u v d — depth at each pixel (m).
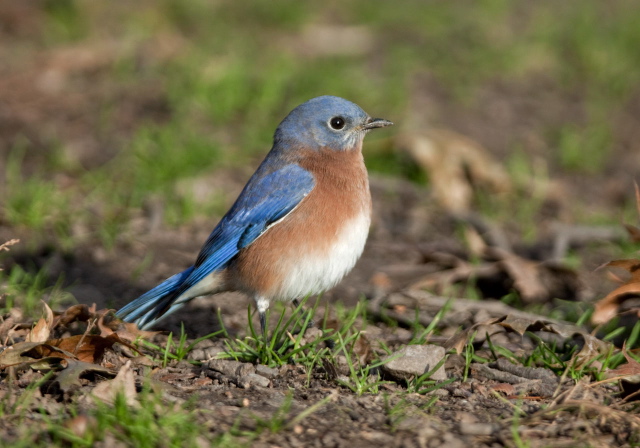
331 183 10.20
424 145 16.81
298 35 23.23
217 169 16.41
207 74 19.05
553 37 23.88
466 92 20.64
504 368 9.16
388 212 15.70
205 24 23.36
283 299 10.27
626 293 9.75
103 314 9.45
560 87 21.59
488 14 25.22
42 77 19.67
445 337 10.33
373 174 16.72
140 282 12.27
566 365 8.99
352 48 22.62
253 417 7.57
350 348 9.52
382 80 20.42
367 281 12.87
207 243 10.43
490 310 11.24
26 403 7.43
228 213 10.38
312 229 9.96
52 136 17.17
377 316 11.27
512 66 22.11
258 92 18.69
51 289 11.68
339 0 25.53
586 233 14.38
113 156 16.55
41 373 8.35
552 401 8.14
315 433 7.37
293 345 9.46
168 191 15.27
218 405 7.89
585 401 7.79
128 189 15.45
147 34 22.02
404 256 13.92
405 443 7.23
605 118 20.06
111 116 18.11
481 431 7.48
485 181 16.69
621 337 10.47
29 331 9.77
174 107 18.38
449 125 19.02
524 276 12.31
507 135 18.88
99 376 8.34
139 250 13.39
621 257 13.85
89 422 6.91
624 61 22.64
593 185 17.14
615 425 7.55
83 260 12.89
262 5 24.31
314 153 10.57
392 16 24.69
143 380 8.45
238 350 9.41
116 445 6.84
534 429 7.48
